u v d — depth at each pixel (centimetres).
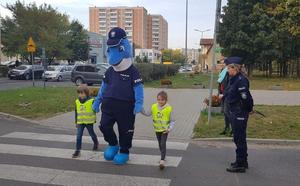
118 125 517
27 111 952
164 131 504
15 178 446
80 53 5056
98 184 429
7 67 3388
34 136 689
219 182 443
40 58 3853
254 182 445
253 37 3027
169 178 454
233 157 557
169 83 2056
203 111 985
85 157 543
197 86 2006
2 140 652
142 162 521
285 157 564
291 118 860
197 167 502
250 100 480
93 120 565
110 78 529
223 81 761
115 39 515
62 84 2389
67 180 441
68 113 955
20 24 3666
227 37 3139
